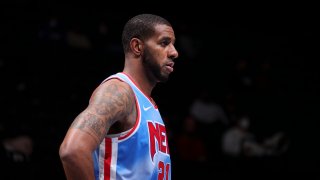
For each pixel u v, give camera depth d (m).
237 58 14.74
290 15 16.02
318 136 12.73
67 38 12.57
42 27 12.32
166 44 3.36
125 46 3.41
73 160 2.69
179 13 15.63
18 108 10.62
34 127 10.39
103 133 2.89
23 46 12.08
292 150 12.23
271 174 9.37
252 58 14.46
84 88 12.15
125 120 3.10
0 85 10.92
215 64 14.39
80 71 12.41
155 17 3.39
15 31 12.20
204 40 15.10
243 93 13.22
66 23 13.05
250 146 10.18
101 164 3.08
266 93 13.29
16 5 12.51
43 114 10.91
